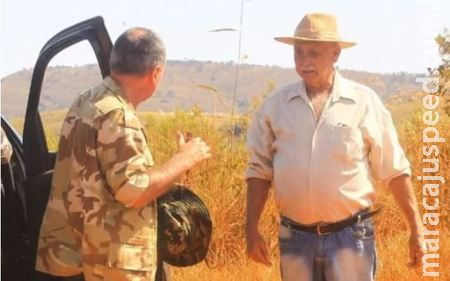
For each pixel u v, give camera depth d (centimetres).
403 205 601
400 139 1055
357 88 595
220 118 945
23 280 560
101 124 512
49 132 714
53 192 530
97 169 514
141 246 519
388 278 895
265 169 610
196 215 558
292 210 593
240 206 920
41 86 584
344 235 588
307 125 588
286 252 600
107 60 579
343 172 584
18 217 559
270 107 601
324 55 586
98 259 514
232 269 884
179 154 526
